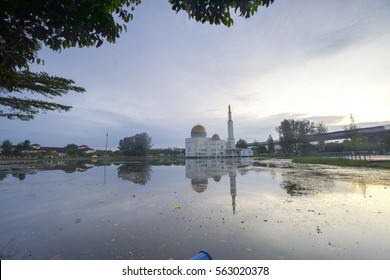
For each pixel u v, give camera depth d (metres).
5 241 3.88
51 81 12.13
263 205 6.38
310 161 27.33
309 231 4.21
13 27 2.26
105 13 2.50
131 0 2.84
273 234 4.10
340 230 4.24
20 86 11.30
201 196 7.91
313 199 6.98
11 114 16.05
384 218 4.94
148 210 6.03
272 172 16.73
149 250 3.49
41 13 2.31
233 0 2.47
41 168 23.38
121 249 3.53
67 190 9.48
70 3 2.24
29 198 7.79
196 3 2.48
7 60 2.18
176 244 3.71
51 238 4.02
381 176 12.20
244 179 12.88
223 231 4.30
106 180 13.17
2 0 2.00
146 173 17.97
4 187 10.33
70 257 3.27
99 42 2.68
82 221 5.06
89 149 96.81
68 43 2.65
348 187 8.95
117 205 6.67
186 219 5.15
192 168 23.98
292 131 53.97
